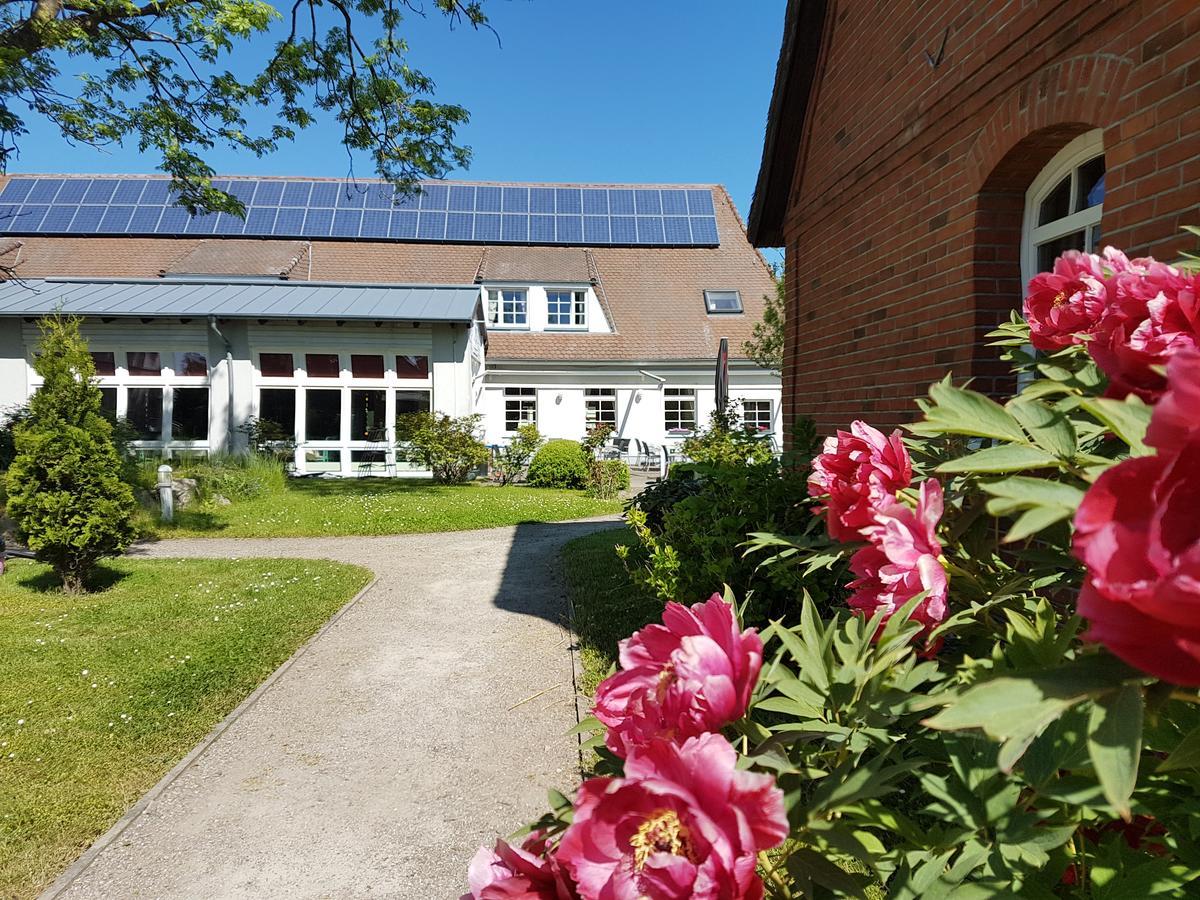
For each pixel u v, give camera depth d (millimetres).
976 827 766
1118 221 3020
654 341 21625
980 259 3982
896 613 887
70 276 20844
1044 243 3898
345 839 3041
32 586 7266
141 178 24562
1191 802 856
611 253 24578
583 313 21969
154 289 18016
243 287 18516
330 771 3602
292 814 3229
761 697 939
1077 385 1172
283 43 11164
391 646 5492
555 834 777
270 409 17375
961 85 4059
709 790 580
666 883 562
